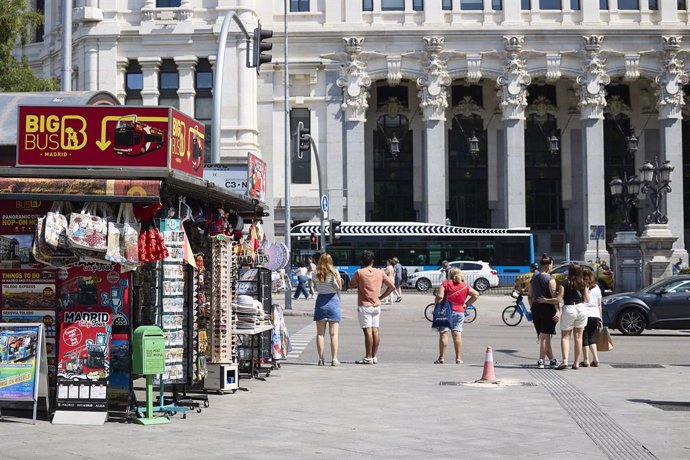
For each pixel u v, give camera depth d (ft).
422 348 78.79
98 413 39.11
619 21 212.43
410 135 231.09
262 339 57.41
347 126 210.18
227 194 45.96
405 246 195.31
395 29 208.74
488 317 123.24
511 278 194.39
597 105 210.38
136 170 38.01
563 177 233.14
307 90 211.41
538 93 233.76
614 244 156.87
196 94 200.34
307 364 64.80
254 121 203.72
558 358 70.54
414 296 170.09
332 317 63.41
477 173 232.12
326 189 209.97
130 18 199.62
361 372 59.47
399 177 230.27
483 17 211.00
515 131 209.46
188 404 43.52
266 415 41.96
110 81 197.47
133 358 39.34
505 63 209.97
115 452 33.37
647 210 228.02
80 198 37.32
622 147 233.96
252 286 57.36
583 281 62.13
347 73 209.67
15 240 40.32
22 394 38.75
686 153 235.20
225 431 37.88
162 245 39.17
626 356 72.95
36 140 38.22
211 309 48.80
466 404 45.57
